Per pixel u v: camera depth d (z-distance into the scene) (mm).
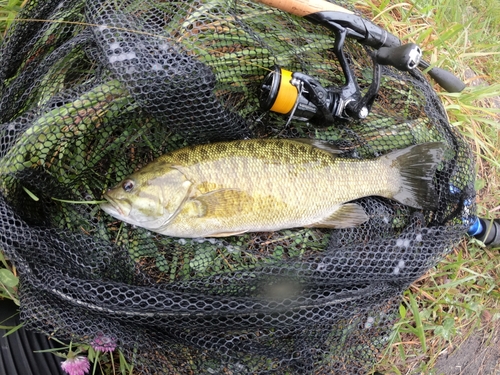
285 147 416
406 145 475
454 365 542
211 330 397
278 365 412
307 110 409
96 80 371
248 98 445
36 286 356
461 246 549
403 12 587
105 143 411
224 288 413
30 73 383
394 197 442
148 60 350
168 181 398
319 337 424
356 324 437
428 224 458
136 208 398
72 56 389
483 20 691
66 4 392
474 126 575
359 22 390
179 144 435
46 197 397
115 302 363
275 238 451
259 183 410
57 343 420
